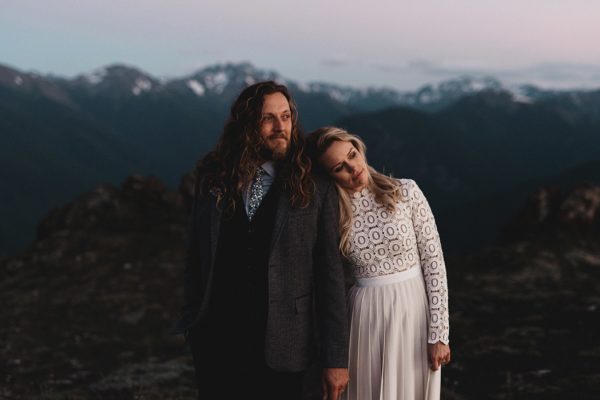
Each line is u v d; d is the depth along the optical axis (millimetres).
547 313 9062
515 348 7223
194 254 3010
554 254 13406
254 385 2795
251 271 2752
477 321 8977
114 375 7098
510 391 5656
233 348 2789
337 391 2754
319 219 2781
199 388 2951
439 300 2938
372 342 2938
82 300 12211
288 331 2707
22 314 11367
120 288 13070
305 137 2902
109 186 19656
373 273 2951
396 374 2934
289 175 2736
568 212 15453
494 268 12938
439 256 2990
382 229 2893
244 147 2789
